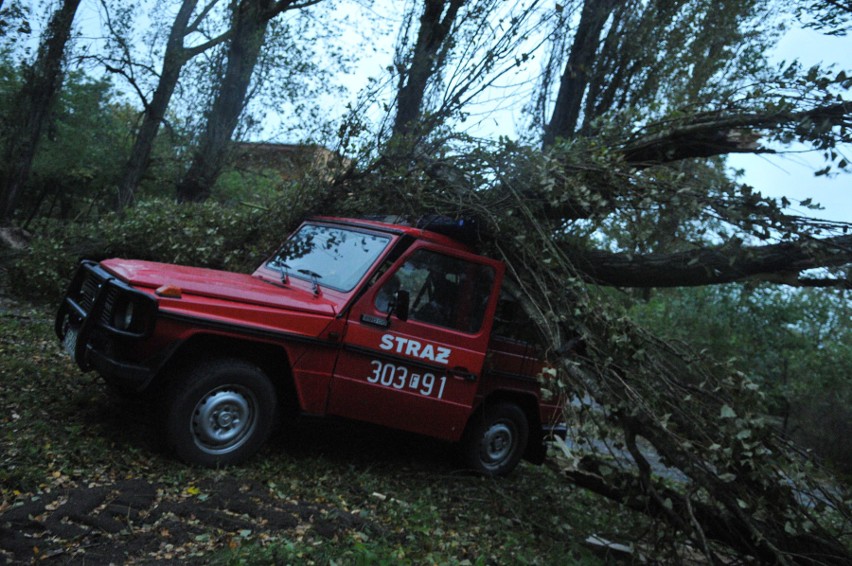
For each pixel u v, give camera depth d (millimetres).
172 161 20234
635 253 6918
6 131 17297
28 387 5910
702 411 5137
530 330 6281
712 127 6172
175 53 18516
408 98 7734
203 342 5078
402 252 5789
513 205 6395
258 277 6348
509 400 6727
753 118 5859
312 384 5352
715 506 5105
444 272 5984
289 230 8586
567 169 6371
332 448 6312
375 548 4059
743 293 6324
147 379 4758
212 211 10539
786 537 4742
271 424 5191
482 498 6000
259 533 4027
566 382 5387
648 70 10023
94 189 23859
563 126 10039
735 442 4738
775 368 15055
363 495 5219
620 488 5289
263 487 4832
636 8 9992
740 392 4910
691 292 16375
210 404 4922
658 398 5102
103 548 3516
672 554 5098
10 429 4781
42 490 3996
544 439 6836
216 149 17594
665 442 4941
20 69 18938
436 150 7027
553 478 7441
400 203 7297
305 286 5867
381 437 7016
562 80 10172
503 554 4754
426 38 7887
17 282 11281
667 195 5699
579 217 6711
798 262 5816
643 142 6730
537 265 6168
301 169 8500
